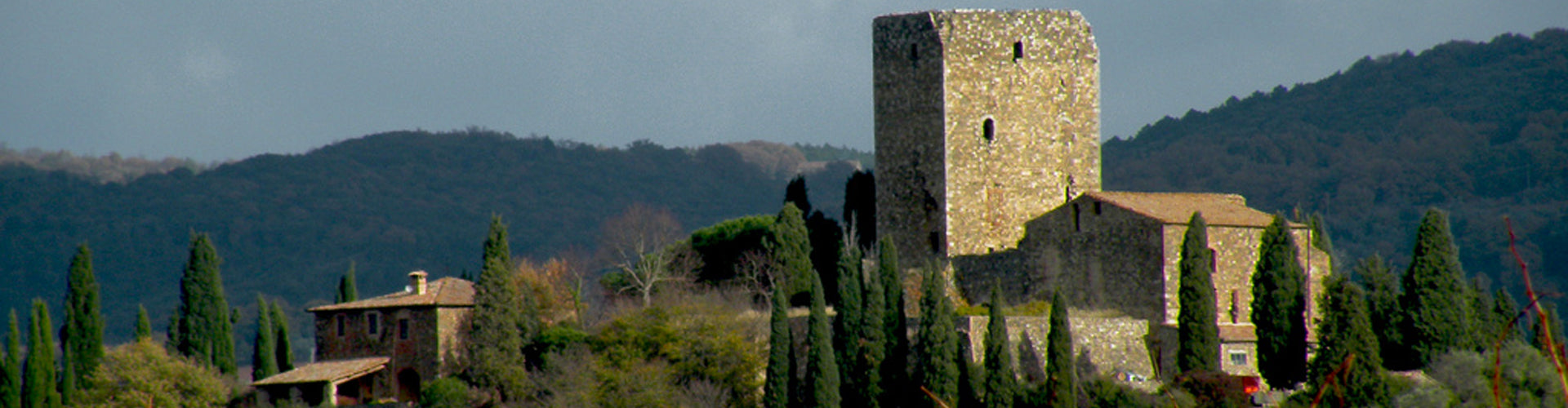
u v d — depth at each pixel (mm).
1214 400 92250
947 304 99312
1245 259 106688
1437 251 99188
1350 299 88938
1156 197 112125
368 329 117062
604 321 122000
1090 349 101375
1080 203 111312
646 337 110562
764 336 111562
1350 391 86500
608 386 105125
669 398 104500
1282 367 97688
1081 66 121000
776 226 126312
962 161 118438
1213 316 98812
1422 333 97688
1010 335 102938
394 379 114875
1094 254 109625
